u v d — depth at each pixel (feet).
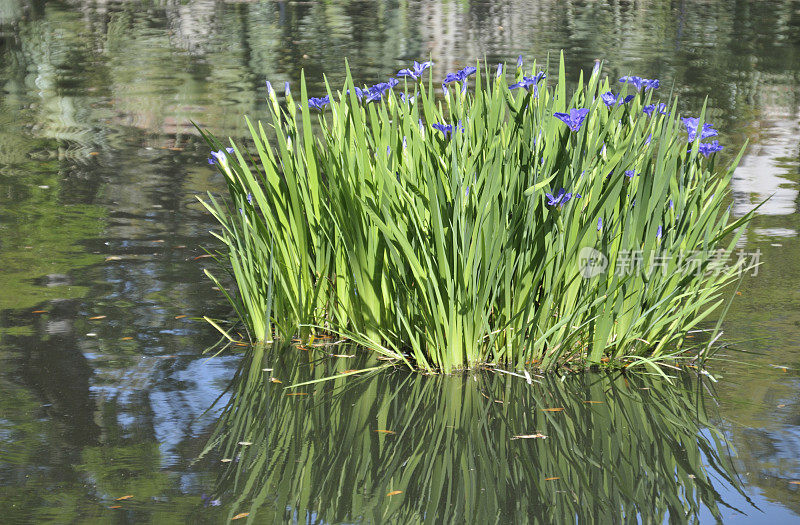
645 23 69.62
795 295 18.06
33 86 42.34
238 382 14.73
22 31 61.36
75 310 17.25
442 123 16.69
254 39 59.11
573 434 13.09
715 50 55.16
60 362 15.15
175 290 18.35
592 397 14.32
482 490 11.57
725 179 15.42
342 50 54.24
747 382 14.67
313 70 46.42
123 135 32.37
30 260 19.77
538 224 14.84
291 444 12.71
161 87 42.01
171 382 14.60
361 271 15.44
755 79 45.03
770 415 13.55
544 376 15.10
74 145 30.86
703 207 16.44
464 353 15.44
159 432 12.92
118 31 62.44
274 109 16.75
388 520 10.79
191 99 39.17
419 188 15.48
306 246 16.02
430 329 15.20
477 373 15.24
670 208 15.49
